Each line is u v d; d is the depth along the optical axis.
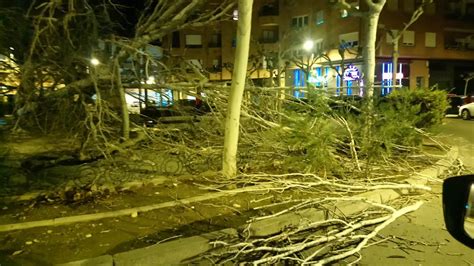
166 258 4.00
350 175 7.02
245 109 8.27
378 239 4.75
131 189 6.14
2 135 7.71
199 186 6.31
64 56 7.56
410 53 34.47
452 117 24.38
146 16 8.70
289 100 8.16
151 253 3.95
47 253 4.04
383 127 7.91
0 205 5.34
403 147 8.37
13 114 7.51
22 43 7.86
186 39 42.94
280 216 4.99
